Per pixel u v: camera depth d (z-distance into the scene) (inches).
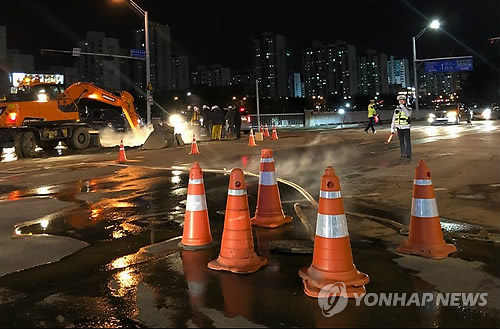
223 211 318.7
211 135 1135.6
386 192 362.6
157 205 348.2
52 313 168.7
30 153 836.6
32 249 244.8
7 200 385.1
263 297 174.4
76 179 494.0
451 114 1514.5
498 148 638.5
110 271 209.2
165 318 160.7
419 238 216.2
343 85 6427.2
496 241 230.2
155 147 871.1
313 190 382.9
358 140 919.7
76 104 935.7
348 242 182.4
